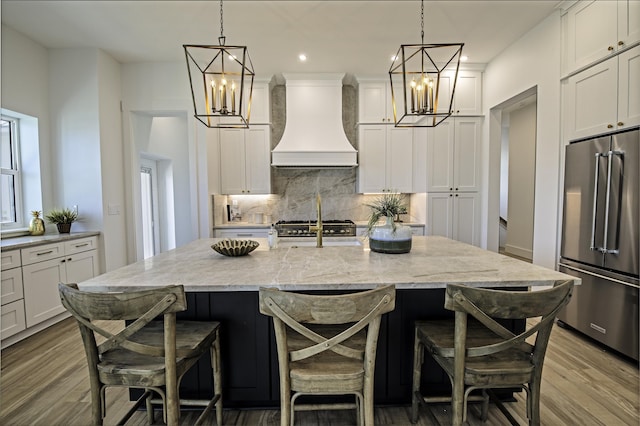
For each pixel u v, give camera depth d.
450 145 4.51
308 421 1.82
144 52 3.92
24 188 3.61
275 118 5.06
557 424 1.78
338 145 4.47
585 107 2.81
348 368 1.37
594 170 2.64
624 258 2.41
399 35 3.53
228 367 1.88
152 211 5.58
